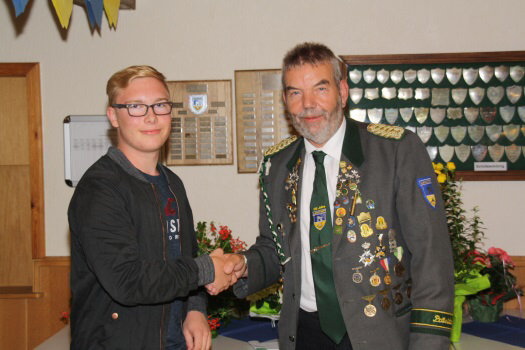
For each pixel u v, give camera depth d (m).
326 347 1.56
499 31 2.78
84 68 2.91
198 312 1.64
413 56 2.80
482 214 2.82
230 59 2.88
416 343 1.39
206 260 1.52
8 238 3.01
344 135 1.59
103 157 1.50
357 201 1.50
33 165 2.90
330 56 1.57
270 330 2.43
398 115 2.84
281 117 2.87
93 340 1.40
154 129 1.49
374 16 2.83
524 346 2.13
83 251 1.40
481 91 2.81
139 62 2.90
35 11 2.90
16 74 2.90
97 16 2.19
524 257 2.77
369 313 1.45
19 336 2.92
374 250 1.48
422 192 1.46
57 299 2.92
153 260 1.41
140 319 1.41
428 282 1.41
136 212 1.44
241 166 2.89
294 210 1.63
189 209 1.74
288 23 2.86
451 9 2.80
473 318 2.54
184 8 2.89
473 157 2.81
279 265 1.80
